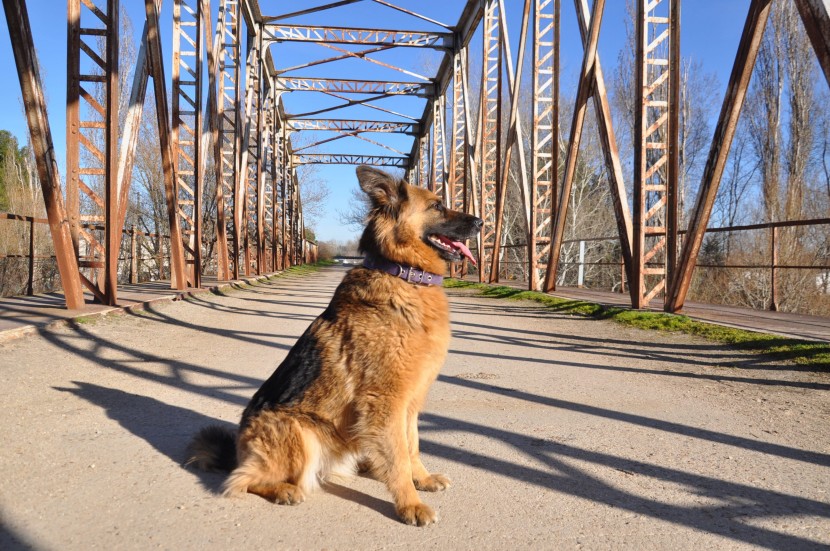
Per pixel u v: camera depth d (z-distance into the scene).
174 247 14.07
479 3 23.73
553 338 8.97
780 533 2.76
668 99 10.23
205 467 3.46
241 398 5.28
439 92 34.28
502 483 3.38
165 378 5.92
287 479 3.17
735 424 4.50
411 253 3.35
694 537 2.73
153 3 11.78
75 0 8.78
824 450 3.91
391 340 3.07
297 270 43.62
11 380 5.30
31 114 8.14
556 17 14.47
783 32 23.33
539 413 4.84
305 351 3.26
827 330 8.02
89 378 5.69
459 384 5.89
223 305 13.26
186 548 2.58
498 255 20.73
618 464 3.67
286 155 44.25
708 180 9.16
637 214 10.62
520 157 17.88
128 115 10.41
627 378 6.15
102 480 3.31
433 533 2.78
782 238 15.27
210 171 27.66
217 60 19.44
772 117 23.52
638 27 10.29
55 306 9.45
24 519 2.81
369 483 3.49
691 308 11.49
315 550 2.59
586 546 2.64
